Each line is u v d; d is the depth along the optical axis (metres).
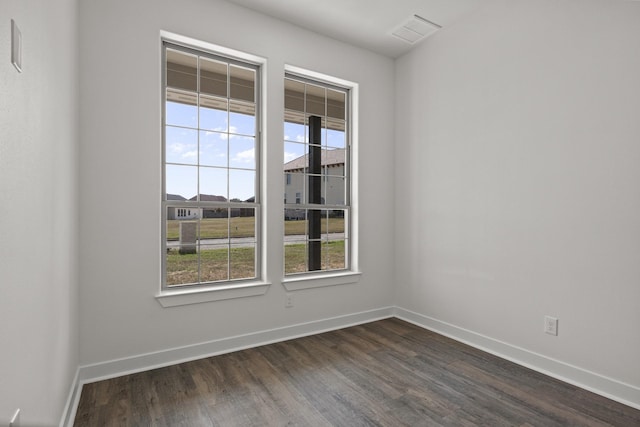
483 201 2.98
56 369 1.61
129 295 2.49
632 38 2.11
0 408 0.91
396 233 3.90
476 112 3.04
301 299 3.29
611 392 2.19
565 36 2.43
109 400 2.13
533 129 2.62
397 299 3.88
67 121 1.89
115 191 2.45
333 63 3.47
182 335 2.70
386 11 3.04
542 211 2.56
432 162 3.47
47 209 1.42
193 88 2.93
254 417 1.98
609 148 2.21
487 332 2.95
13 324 1.01
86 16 2.35
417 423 1.93
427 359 2.76
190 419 1.96
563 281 2.44
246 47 2.97
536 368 2.58
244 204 3.08
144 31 2.55
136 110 2.52
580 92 2.35
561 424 1.92
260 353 2.86
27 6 1.14
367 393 2.24
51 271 1.50
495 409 2.06
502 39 2.83
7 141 0.95
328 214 3.65
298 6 2.97
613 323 2.19
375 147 3.79
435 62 3.44
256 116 3.16
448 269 3.30
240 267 3.13
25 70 1.12
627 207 2.13
